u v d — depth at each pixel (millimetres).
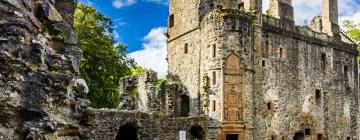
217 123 32344
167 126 30203
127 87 35656
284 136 36438
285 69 37406
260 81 35250
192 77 35719
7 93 9555
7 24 9742
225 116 32438
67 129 11625
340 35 43156
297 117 37719
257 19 35781
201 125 32281
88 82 42500
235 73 33125
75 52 12609
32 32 10531
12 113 9688
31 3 10766
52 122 10617
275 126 35875
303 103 38406
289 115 37125
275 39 37031
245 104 33250
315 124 39125
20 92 9883
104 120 26891
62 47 12148
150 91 33375
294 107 37594
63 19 12898
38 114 10266
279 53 37156
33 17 10664
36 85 10297
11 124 9734
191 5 37062
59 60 11680
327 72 41000
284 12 38531
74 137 12055
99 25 45406
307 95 38844
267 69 35938
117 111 27641
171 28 39844
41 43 10805
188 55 36656
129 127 30703
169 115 31422
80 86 13133
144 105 33781
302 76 38688
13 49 9750
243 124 32844
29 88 10133
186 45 37125
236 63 33281
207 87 33469
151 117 29406
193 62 35844
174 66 38438
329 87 40938
